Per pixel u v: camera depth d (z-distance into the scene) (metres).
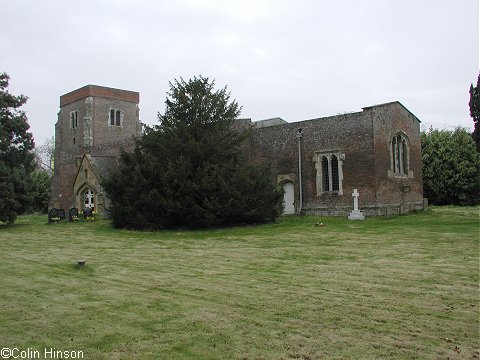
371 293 9.91
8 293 10.12
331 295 9.79
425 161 46.06
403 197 30.94
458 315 8.30
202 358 6.40
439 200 46.31
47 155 87.12
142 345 6.89
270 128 33.16
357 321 8.00
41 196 53.03
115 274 12.38
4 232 26.08
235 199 23.84
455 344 6.92
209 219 23.56
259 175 25.52
